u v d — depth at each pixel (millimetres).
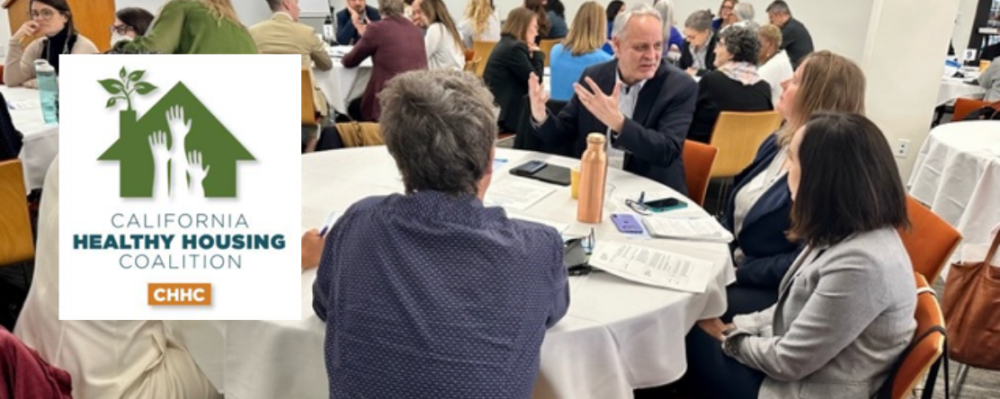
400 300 896
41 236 1267
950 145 2906
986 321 1817
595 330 1195
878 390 1236
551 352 1162
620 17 2367
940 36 3768
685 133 2229
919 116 3918
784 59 3984
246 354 1255
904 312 1199
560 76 3994
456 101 932
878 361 1221
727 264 1524
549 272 986
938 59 3807
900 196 1248
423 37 4492
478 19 5863
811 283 1292
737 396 1405
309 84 3773
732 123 3125
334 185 1952
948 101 5199
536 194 1916
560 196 1912
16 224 2102
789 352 1268
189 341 1325
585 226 1678
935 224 1650
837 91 1913
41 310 1262
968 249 1973
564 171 2117
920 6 3736
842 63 1935
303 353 1198
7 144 2352
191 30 2404
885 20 3801
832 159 1250
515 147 2715
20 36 3367
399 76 999
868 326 1203
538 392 1187
